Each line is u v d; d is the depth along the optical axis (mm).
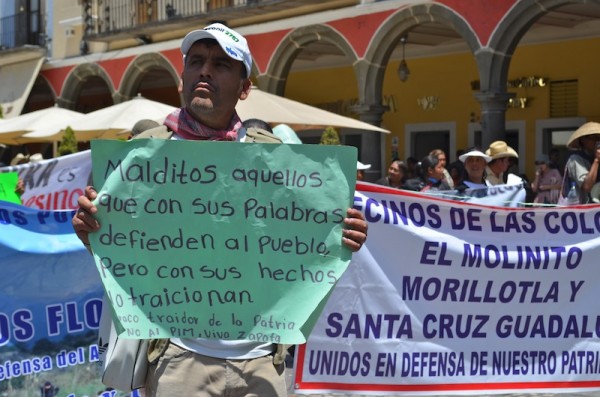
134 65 23234
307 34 18875
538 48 18875
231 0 20328
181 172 3145
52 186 8094
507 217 5922
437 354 5816
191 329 3109
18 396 4906
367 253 5715
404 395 5777
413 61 21469
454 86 20672
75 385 5051
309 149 3174
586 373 6059
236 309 3135
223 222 3150
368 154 17906
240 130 3432
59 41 25812
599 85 17953
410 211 5777
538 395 6793
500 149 10352
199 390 3189
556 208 5973
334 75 23125
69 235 5031
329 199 3170
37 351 4945
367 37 17641
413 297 5773
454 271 5824
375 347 5738
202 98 3277
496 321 5902
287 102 14516
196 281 3131
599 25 17656
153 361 3279
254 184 3164
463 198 8023
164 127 3381
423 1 16531
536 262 5941
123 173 3123
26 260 4898
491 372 5902
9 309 4875
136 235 3121
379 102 17828
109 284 3078
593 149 9320
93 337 5086
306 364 5684
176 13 21594
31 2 26734
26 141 18719
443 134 21172
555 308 6000
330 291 3137
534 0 14820
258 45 19953
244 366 3229
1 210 4879
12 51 26094
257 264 3152
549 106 18812
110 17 23688
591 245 6035
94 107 29078
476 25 15703
